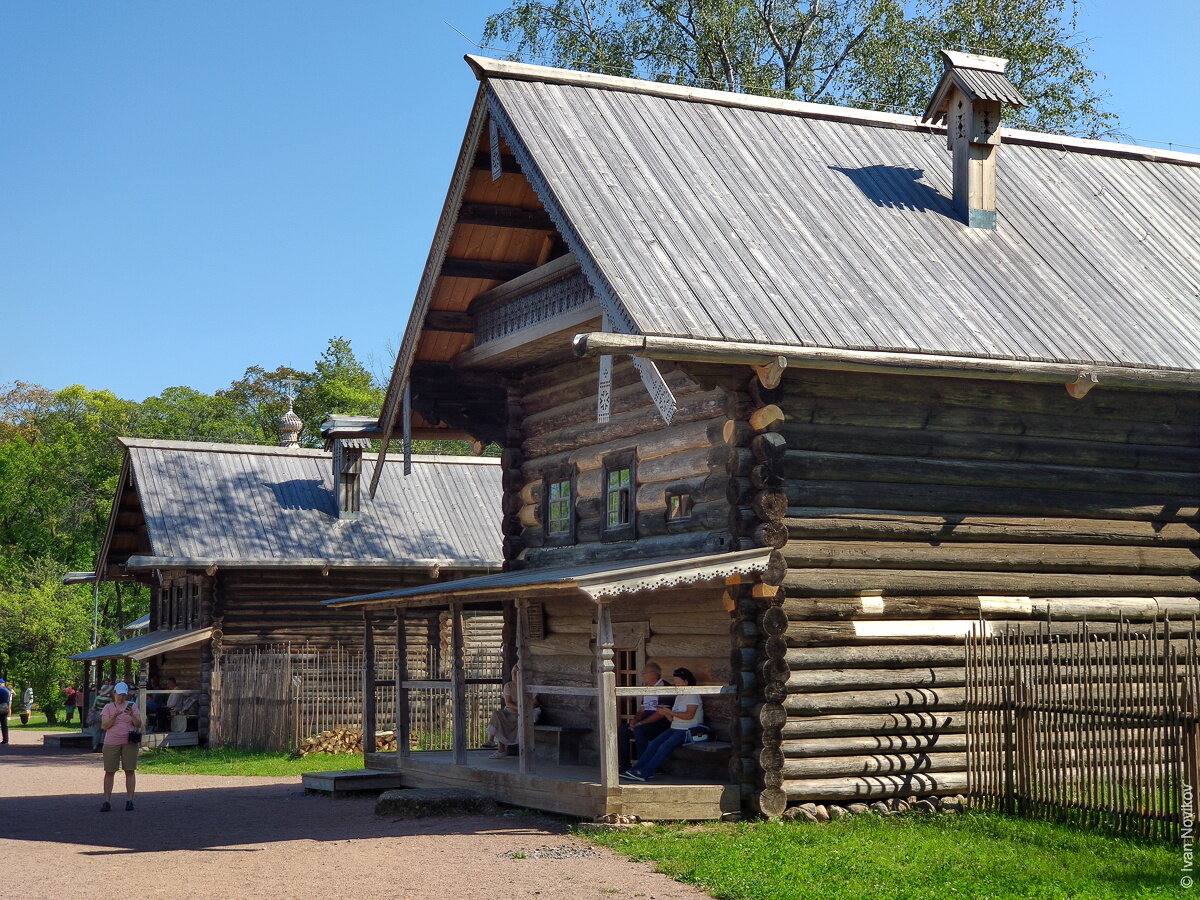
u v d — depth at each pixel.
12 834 15.45
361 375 69.06
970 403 15.43
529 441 20.30
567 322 17.08
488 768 16.62
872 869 10.98
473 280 19.69
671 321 13.79
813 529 14.39
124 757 17.91
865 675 14.41
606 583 13.34
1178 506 16.42
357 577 33.62
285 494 34.69
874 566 14.67
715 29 34.06
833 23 35.44
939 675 14.77
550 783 14.82
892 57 34.38
